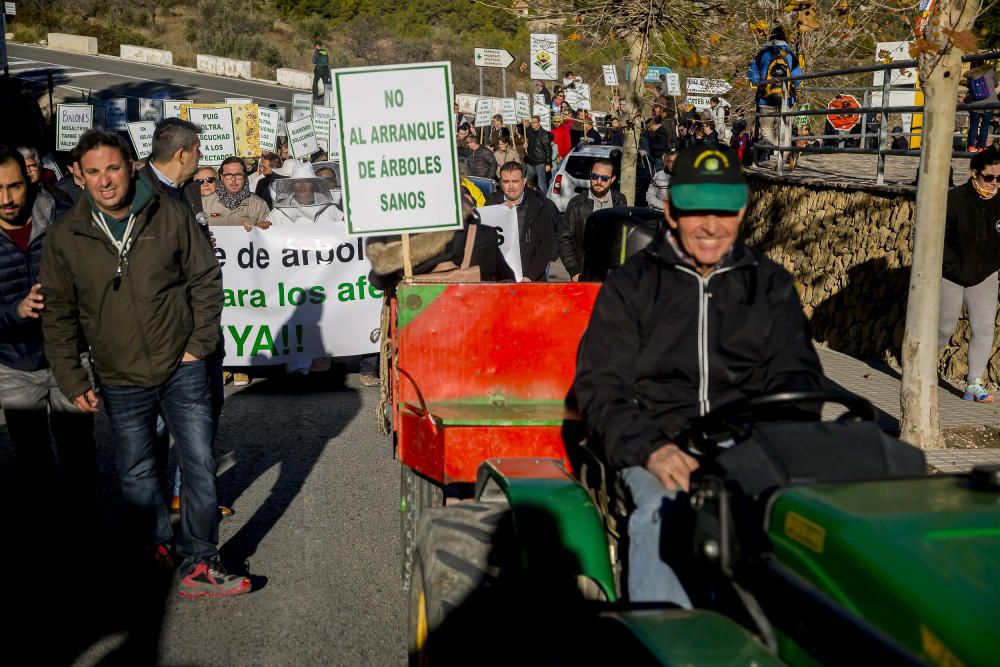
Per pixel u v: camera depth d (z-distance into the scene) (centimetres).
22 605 466
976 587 186
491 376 447
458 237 542
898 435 698
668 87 1941
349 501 612
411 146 511
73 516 581
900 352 948
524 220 846
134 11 5931
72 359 455
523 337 446
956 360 880
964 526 205
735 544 229
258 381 955
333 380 958
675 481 277
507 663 288
